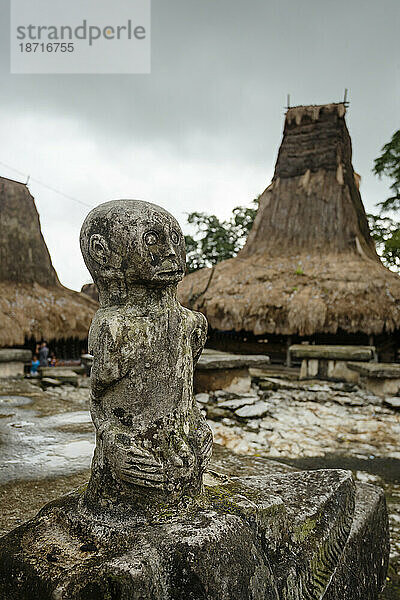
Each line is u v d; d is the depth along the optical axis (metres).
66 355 15.47
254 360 8.31
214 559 1.74
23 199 16.55
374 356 11.63
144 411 2.00
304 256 16.25
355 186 18.86
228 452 4.38
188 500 2.00
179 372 2.11
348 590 2.41
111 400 2.01
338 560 2.38
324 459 5.48
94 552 1.78
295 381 10.05
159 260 2.05
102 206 2.16
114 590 1.59
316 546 2.26
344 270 14.68
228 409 7.02
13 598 1.74
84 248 2.16
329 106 18.22
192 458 2.02
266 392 8.70
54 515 2.08
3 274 15.15
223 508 2.01
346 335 15.11
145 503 1.94
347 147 18.72
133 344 1.97
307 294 13.93
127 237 2.02
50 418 5.67
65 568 1.70
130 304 2.08
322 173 17.75
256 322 14.01
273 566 2.03
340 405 8.09
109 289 2.12
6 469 3.85
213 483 2.36
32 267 15.90
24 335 13.58
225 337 17.33
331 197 17.22
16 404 6.54
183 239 2.22
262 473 3.77
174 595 1.67
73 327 14.82
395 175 17.70
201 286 16.33
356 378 9.98
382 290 13.59
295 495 2.54
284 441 6.00
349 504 2.73
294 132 18.58
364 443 6.06
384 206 18.27
